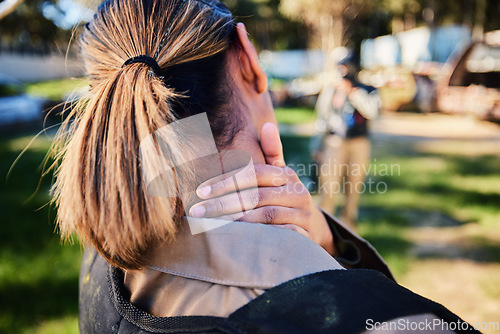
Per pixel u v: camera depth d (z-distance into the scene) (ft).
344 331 1.78
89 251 3.15
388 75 52.03
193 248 2.11
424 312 1.88
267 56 103.09
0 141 33.17
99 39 2.49
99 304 2.52
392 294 1.94
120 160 1.98
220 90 2.40
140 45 2.35
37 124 40.11
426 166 24.62
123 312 2.25
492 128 38.73
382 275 2.09
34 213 17.30
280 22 106.83
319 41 79.30
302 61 100.89
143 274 2.23
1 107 36.52
